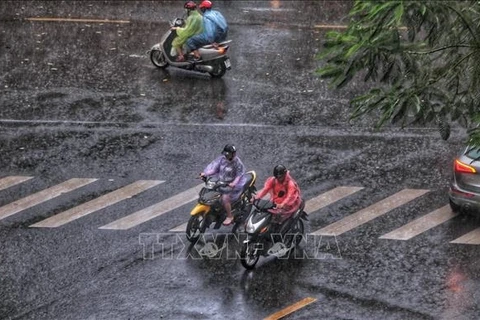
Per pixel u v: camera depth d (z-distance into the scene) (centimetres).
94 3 5122
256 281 2880
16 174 3491
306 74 4356
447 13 1808
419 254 3041
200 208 3039
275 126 3878
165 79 4284
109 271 2927
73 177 3475
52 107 3997
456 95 1953
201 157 3619
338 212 3278
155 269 2938
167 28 4825
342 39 1875
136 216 3234
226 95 4144
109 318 2700
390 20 1766
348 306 2762
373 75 1931
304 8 5112
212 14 4331
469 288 2859
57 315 2720
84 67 4384
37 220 3200
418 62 1938
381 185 3456
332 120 3941
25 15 4944
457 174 3186
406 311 2741
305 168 3556
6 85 4188
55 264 2961
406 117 1938
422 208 3309
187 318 2697
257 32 4794
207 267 2952
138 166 3553
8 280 2877
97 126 3847
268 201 2948
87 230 3147
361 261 2997
